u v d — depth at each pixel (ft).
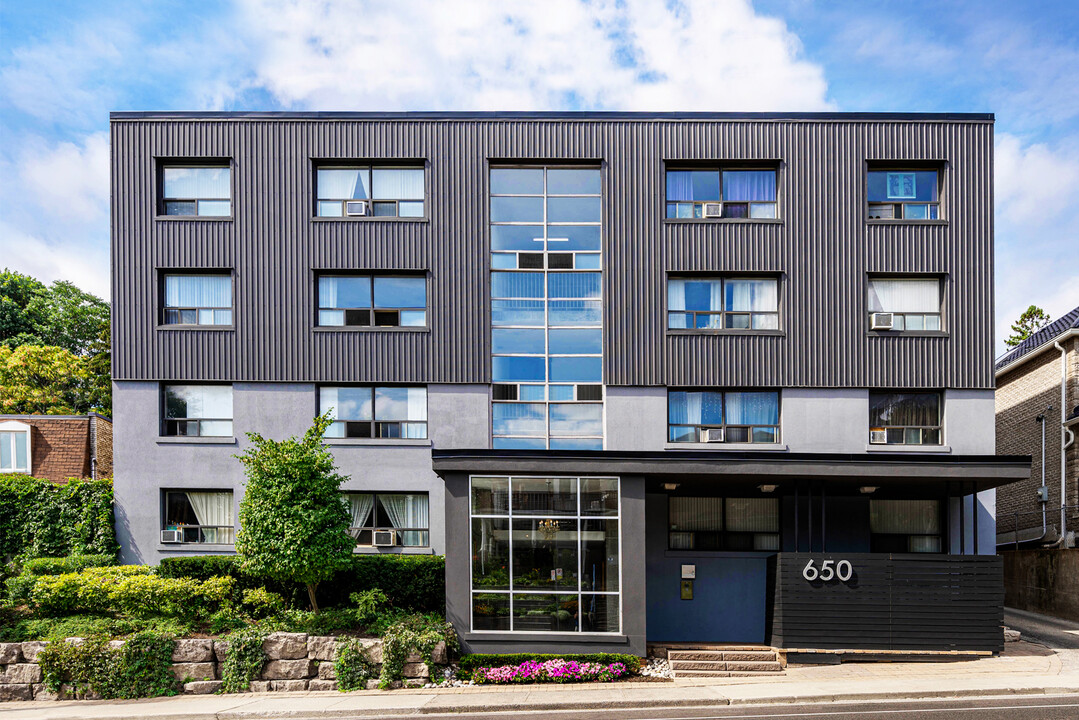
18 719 38.68
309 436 52.01
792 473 50.08
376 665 46.21
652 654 50.52
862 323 61.46
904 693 41.04
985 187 62.39
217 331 61.77
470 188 62.75
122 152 62.54
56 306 156.46
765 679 45.62
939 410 61.93
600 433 61.87
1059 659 49.73
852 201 62.28
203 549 60.13
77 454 72.33
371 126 63.00
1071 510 71.56
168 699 43.73
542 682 45.91
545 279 63.00
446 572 49.06
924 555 50.31
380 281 63.21
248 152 62.69
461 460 49.67
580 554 49.34
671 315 62.75
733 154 62.54
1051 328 83.46
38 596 48.47
